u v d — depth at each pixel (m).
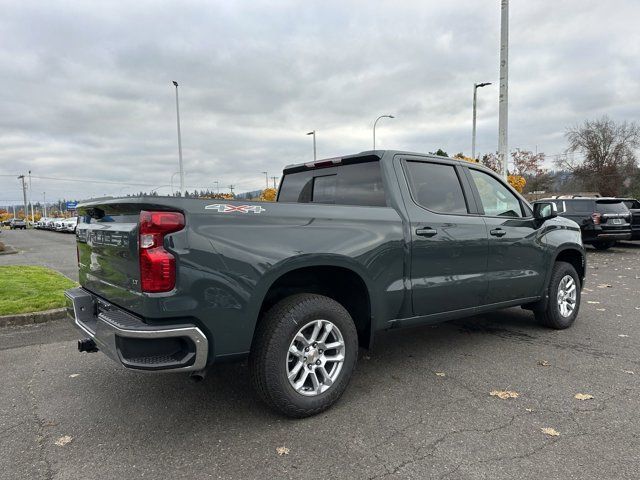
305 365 3.29
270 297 3.49
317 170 4.66
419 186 4.17
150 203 2.75
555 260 5.54
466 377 4.05
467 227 4.34
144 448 2.92
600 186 50.94
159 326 2.73
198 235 2.83
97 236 3.45
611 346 4.91
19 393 3.81
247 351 3.04
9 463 2.75
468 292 4.38
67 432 3.14
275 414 3.38
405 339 5.23
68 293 3.87
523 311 6.62
